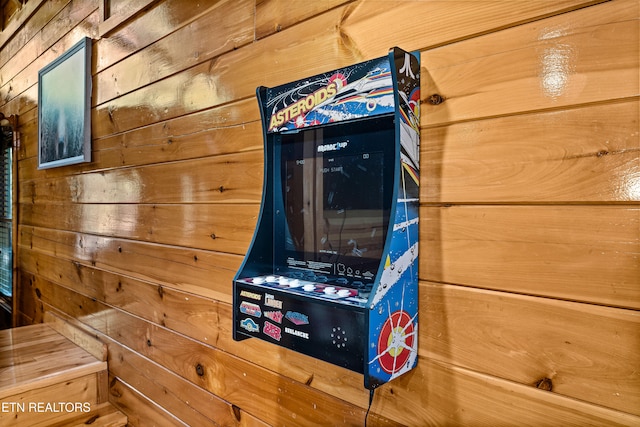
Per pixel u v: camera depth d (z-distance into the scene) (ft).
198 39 4.86
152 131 5.56
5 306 10.37
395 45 3.17
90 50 6.81
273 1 4.04
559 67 2.42
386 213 2.89
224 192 4.52
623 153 2.22
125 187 6.06
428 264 2.95
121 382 6.26
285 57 3.93
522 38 2.55
